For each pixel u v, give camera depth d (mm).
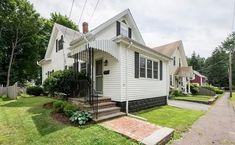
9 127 4707
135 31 13469
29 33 19406
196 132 5223
